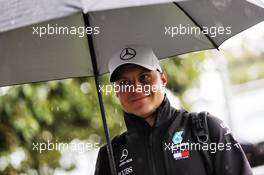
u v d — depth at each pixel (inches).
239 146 287.0
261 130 994.7
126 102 294.8
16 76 329.7
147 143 297.3
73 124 571.2
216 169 284.0
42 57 327.3
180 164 287.4
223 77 967.6
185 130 291.9
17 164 524.1
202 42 336.5
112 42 332.2
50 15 231.3
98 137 592.7
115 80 295.1
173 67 633.0
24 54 321.1
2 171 516.4
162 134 294.5
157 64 295.7
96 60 334.3
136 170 297.9
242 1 286.5
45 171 544.4
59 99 551.2
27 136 516.7
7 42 307.0
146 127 298.5
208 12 313.3
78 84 565.6
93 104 573.9
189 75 647.8
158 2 235.3
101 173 317.1
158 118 294.7
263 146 679.7
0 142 513.7
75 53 333.4
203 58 656.4
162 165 291.7
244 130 1034.7
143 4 233.0
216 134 286.7
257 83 1342.3
